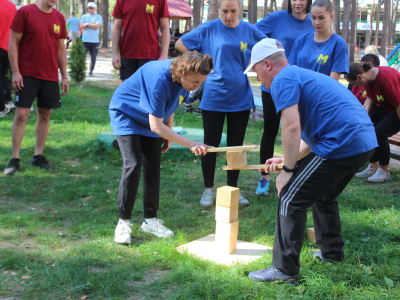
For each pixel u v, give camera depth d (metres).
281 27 4.58
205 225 3.88
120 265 3.00
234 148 2.94
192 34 4.37
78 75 13.14
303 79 2.66
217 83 4.29
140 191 4.69
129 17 5.56
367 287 2.68
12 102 8.91
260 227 3.81
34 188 4.67
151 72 3.18
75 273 2.82
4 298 2.54
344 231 3.63
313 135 2.70
